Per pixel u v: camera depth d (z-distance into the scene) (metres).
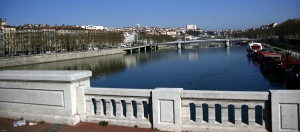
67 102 10.38
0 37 131.88
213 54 150.25
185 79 68.31
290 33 160.25
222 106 8.81
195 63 104.62
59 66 108.81
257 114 25.36
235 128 8.68
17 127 10.31
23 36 133.38
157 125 9.33
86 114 10.64
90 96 10.50
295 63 68.56
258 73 72.81
